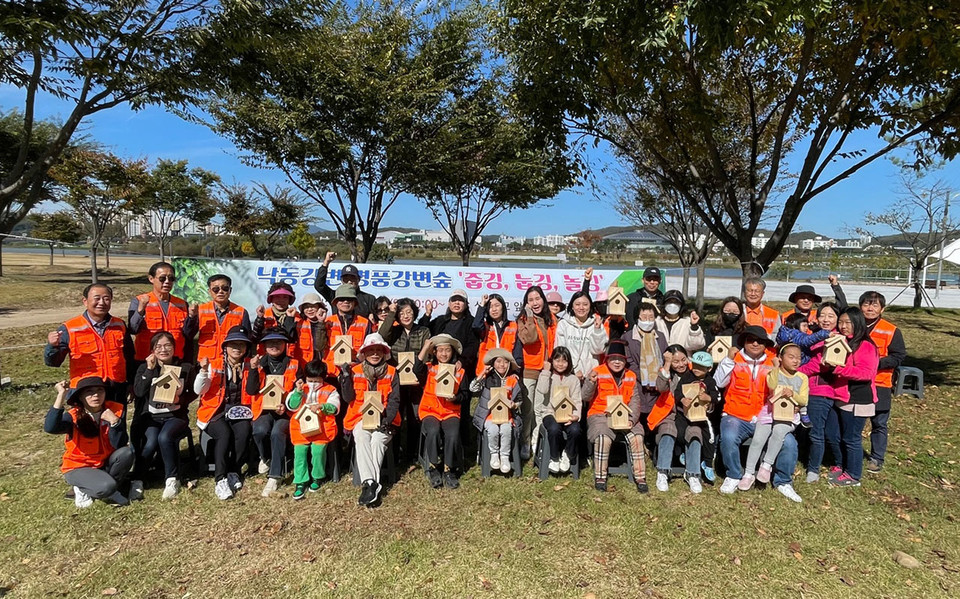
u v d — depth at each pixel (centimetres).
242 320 505
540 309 519
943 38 556
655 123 848
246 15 629
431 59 1024
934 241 1817
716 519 406
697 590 323
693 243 1494
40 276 2253
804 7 489
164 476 465
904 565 350
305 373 454
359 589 319
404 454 514
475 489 453
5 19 500
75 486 404
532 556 354
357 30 970
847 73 684
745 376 455
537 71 730
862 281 2597
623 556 356
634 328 506
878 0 552
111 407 426
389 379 466
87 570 332
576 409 473
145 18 629
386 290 739
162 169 2428
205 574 331
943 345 1084
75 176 1806
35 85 627
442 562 346
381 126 984
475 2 1027
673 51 695
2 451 503
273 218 2389
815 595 321
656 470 474
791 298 526
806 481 475
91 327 439
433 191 1346
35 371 793
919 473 486
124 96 683
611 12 593
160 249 2505
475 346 536
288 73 921
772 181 769
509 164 1203
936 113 725
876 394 479
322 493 442
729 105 988
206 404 449
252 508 414
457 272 745
